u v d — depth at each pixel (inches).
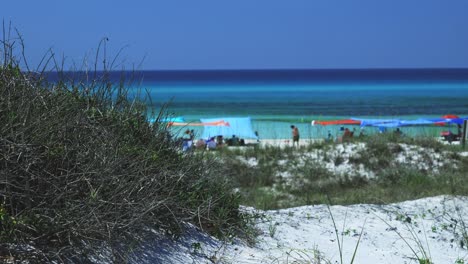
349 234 427.5
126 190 271.1
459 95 5979.3
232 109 4202.8
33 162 245.3
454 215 508.7
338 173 914.1
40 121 260.4
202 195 355.6
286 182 870.4
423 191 683.4
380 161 952.3
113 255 255.6
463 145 1078.4
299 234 407.2
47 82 296.5
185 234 320.5
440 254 403.9
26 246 231.9
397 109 4185.5
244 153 991.6
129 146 313.9
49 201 245.8
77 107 299.4
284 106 4510.3
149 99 375.2
